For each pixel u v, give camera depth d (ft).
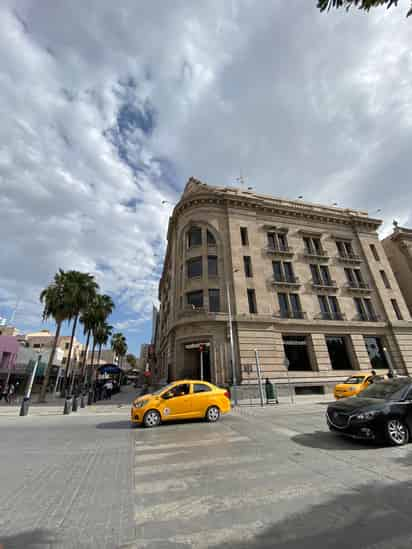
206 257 81.66
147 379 153.79
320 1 13.57
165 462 18.54
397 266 110.22
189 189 107.24
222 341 71.31
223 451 20.90
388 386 24.82
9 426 33.47
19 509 12.10
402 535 9.64
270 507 12.00
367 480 14.60
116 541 9.69
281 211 94.68
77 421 37.11
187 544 9.46
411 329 89.92
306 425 30.66
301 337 80.23
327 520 10.80
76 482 15.20
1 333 144.66
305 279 87.97
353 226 102.99
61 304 79.82
